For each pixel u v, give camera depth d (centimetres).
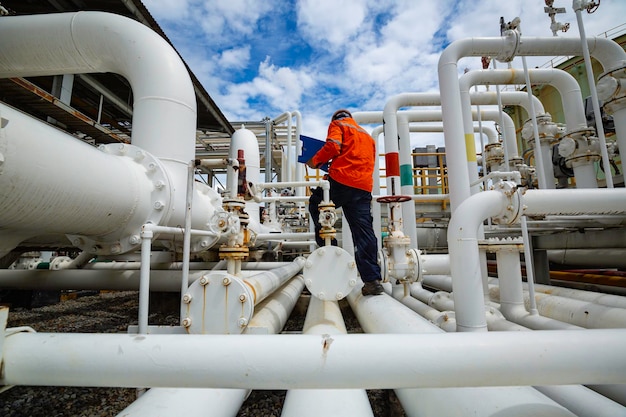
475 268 137
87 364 73
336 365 70
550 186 350
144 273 121
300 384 71
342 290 163
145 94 211
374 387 71
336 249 165
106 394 158
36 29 221
